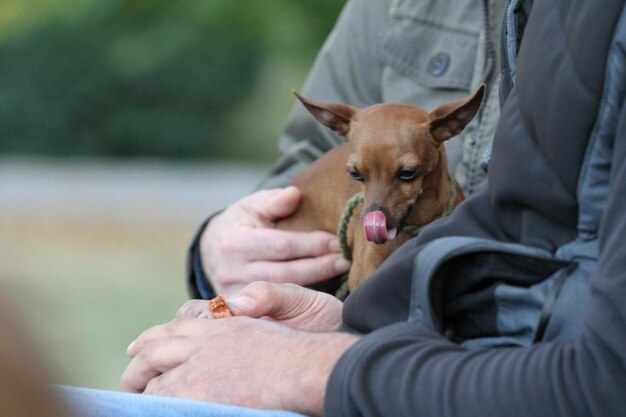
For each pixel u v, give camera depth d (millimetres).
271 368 3752
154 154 35469
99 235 20438
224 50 34469
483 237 4012
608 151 3523
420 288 3816
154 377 4055
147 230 20922
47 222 21766
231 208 6051
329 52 6543
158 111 35094
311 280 5738
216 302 4277
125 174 30781
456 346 3543
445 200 5055
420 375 3375
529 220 3844
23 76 35062
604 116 3486
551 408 3184
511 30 4160
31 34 34906
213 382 3811
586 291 3559
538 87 3711
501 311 3805
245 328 3979
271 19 34219
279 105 34688
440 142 4961
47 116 35125
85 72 34844
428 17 5797
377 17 6215
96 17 34656
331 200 5734
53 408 2270
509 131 3869
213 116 35125
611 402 3105
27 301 2369
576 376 3172
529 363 3281
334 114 5160
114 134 35188
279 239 5719
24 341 2275
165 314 13453
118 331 12531
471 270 3861
